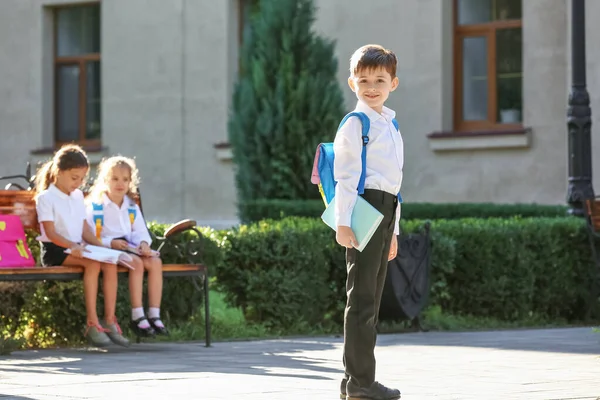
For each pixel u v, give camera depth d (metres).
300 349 13.62
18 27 34.19
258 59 24.42
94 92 33.66
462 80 28.23
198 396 9.21
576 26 19.58
